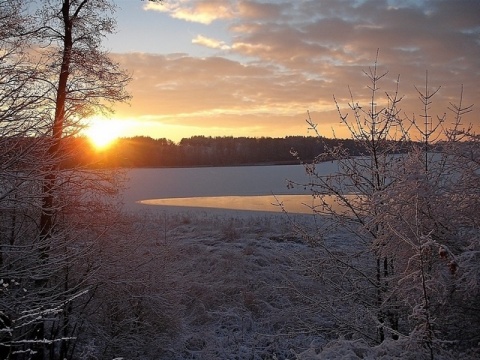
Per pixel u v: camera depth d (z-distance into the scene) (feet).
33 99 23.12
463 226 20.48
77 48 31.86
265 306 41.96
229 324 39.91
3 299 21.91
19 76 23.24
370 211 24.56
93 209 30.60
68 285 29.68
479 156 20.30
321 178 27.20
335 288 26.86
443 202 20.18
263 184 198.49
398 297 21.53
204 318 40.37
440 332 16.96
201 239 64.28
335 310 26.03
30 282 26.35
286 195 151.84
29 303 23.57
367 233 25.54
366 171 26.89
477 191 20.03
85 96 31.48
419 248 16.53
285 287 28.32
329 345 18.01
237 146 382.63
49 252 25.96
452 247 20.33
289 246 58.34
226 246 60.44
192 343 36.19
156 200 142.61
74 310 30.35
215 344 35.94
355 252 26.40
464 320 18.99
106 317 32.63
